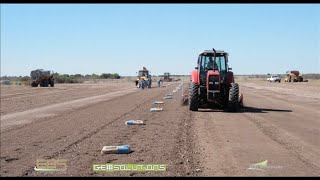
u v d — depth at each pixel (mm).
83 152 10805
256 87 54156
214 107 22234
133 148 11148
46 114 20953
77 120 17828
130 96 35594
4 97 36062
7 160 10109
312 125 15594
